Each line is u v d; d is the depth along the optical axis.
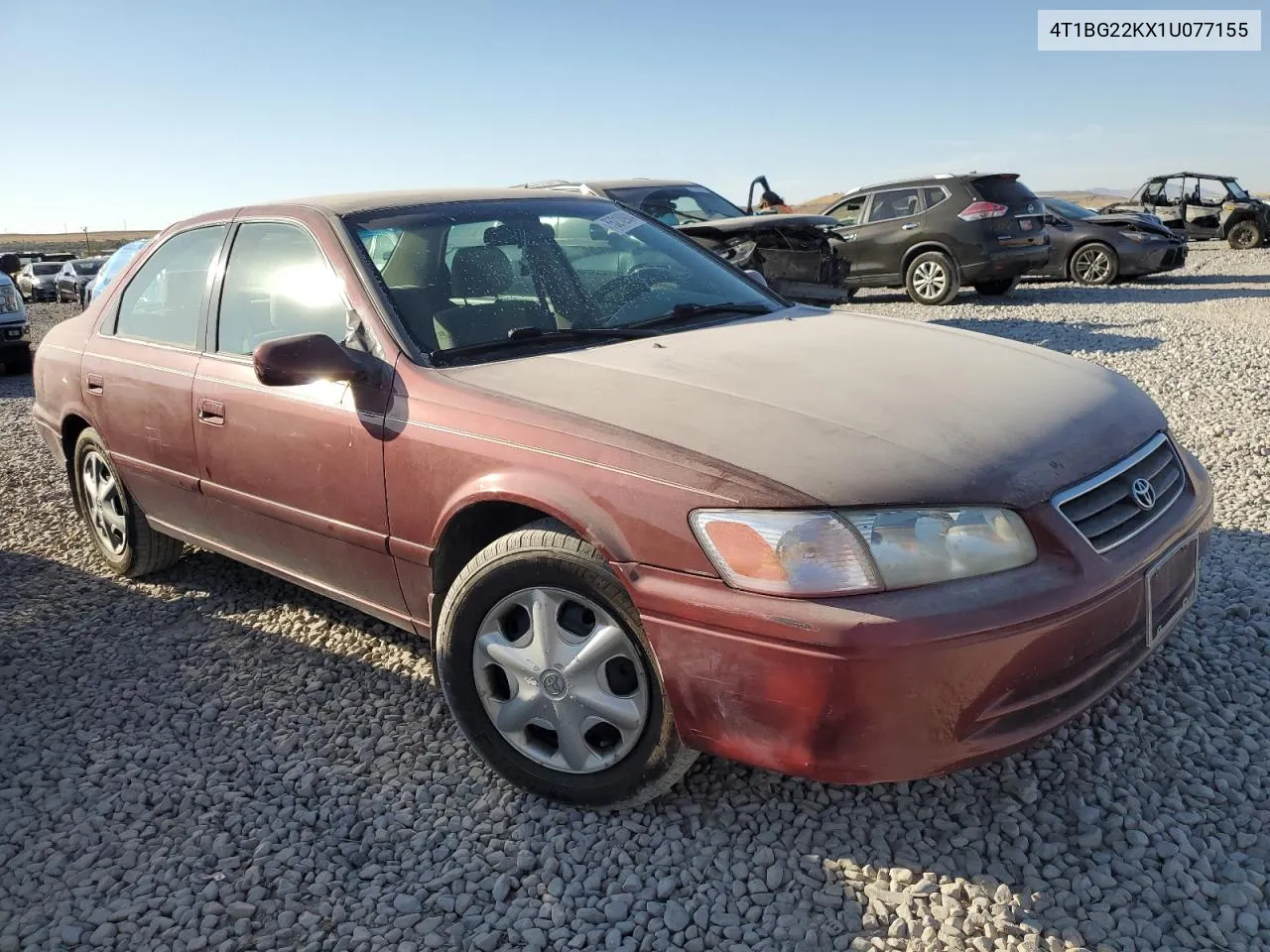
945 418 2.44
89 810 2.83
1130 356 8.77
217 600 4.27
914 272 13.16
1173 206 24.17
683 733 2.36
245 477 3.40
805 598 2.12
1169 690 3.03
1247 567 3.88
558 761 2.65
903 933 2.16
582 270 3.46
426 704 3.31
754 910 2.26
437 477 2.73
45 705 3.45
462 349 2.97
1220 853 2.33
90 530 4.68
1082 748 2.76
